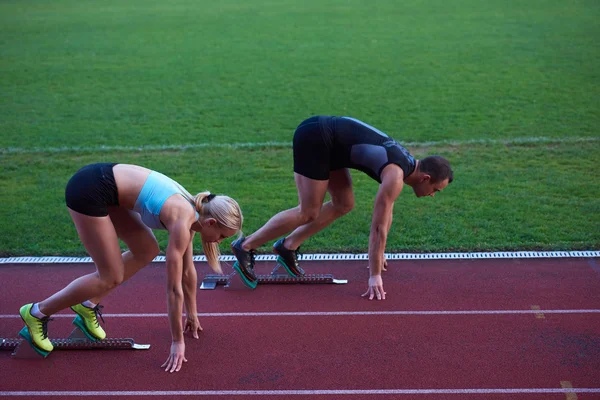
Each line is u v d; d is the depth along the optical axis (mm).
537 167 7246
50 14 20828
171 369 3732
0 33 17453
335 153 4266
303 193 4355
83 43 15984
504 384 3527
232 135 8953
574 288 4605
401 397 3447
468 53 13797
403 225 5824
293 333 4129
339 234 5707
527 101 10164
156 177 3555
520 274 4855
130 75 12781
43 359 3895
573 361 3727
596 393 3432
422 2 21453
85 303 3891
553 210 6027
